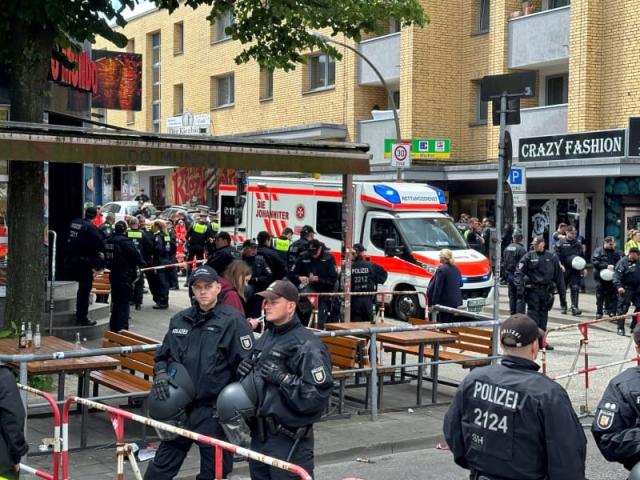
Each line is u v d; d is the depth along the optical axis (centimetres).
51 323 1296
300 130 3100
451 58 2858
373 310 1488
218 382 586
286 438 536
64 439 587
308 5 1260
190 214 3297
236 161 952
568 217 2414
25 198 1001
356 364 1007
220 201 2345
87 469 750
